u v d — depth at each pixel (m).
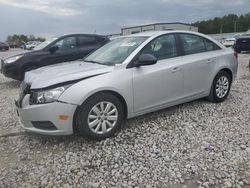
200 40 6.07
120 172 3.72
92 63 5.23
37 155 4.29
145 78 4.95
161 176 3.61
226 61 6.33
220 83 6.32
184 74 5.53
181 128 5.04
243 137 4.64
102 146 4.42
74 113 4.32
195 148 4.30
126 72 4.77
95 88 4.39
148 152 4.21
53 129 4.33
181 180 3.52
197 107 6.09
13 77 9.56
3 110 6.64
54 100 4.24
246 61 14.87
